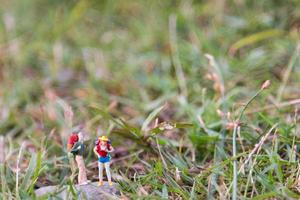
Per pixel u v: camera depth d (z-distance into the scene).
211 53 5.64
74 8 7.10
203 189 3.32
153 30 6.39
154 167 3.56
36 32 6.73
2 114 4.99
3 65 6.15
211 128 4.11
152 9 6.78
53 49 6.34
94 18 6.99
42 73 6.04
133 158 3.93
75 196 3.13
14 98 5.34
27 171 3.46
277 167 3.29
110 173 3.38
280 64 5.41
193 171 3.60
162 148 3.91
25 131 4.62
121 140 4.20
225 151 3.83
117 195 3.24
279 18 6.08
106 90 5.47
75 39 6.55
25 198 3.23
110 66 5.86
